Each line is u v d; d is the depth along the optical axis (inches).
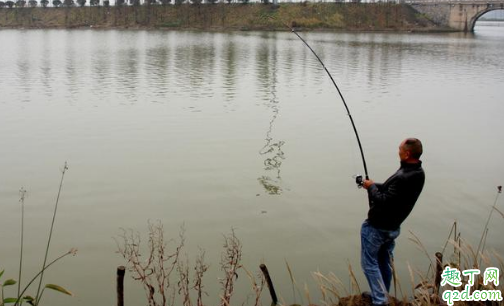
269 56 1925.4
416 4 5280.5
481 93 1063.6
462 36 4089.6
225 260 300.8
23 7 5319.9
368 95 1013.8
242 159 523.2
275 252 313.4
